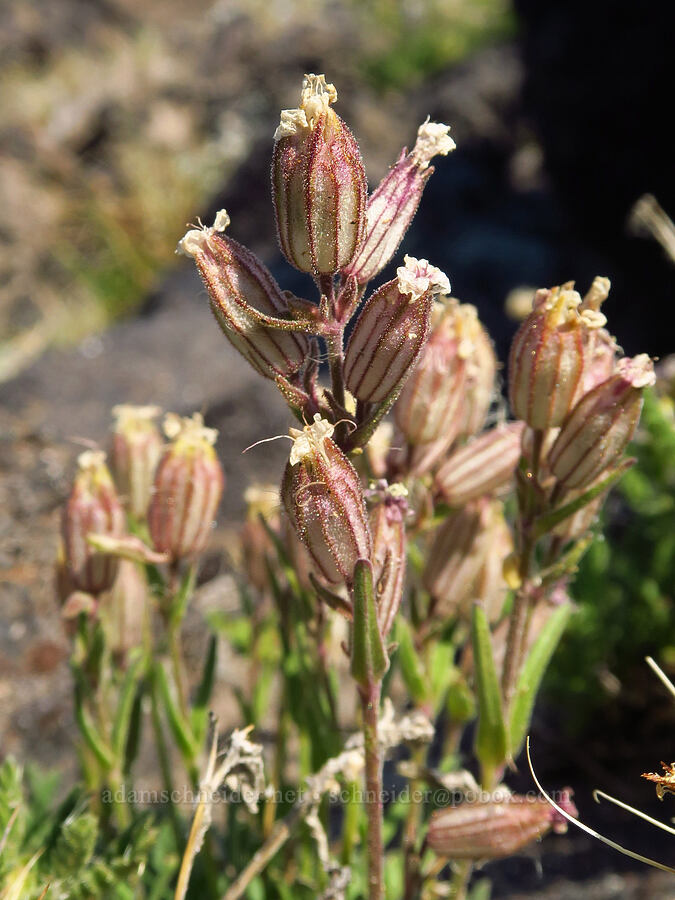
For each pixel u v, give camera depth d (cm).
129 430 14
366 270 10
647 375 10
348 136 9
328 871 12
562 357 10
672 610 20
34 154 60
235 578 24
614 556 21
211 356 30
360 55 63
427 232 50
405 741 13
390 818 15
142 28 78
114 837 14
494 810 11
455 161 54
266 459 28
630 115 44
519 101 55
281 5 70
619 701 21
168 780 14
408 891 13
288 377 10
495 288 46
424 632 13
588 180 46
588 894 17
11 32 70
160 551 13
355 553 10
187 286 43
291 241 9
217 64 67
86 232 58
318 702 13
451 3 68
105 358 30
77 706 13
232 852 15
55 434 24
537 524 11
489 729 12
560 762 21
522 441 11
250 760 12
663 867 11
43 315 54
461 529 13
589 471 11
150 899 14
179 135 64
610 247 47
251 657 17
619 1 44
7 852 12
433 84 59
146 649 14
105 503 13
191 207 59
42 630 20
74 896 13
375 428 10
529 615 12
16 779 13
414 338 9
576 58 46
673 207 43
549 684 20
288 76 64
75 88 66
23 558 21
